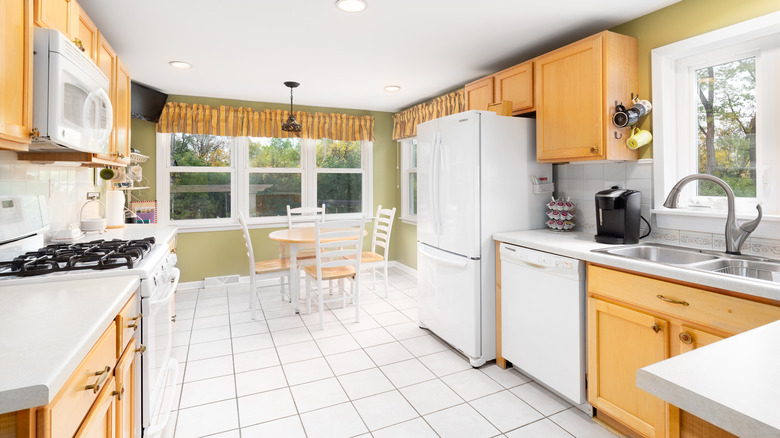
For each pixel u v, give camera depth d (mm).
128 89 2762
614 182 2531
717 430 636
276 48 2910
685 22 2152
